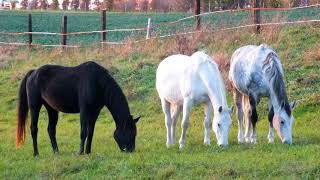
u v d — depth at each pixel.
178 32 23.36
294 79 16.86
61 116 17.55
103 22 25.06
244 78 12.12
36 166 10.44
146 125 15.62
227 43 20.52
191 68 11.78
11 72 23.14
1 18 46.84
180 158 10.06
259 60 11.84
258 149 10.76
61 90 11.48
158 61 20.55
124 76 19.81
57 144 13.29
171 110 12.76
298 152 10.04
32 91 11.86
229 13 29.12
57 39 31.94
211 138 13.25
